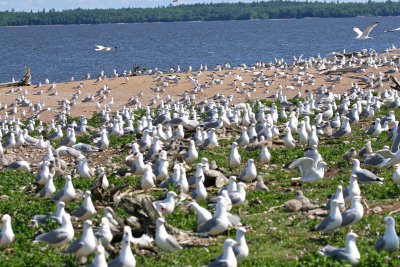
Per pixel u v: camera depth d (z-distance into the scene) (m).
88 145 29.42
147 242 16.00
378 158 22.45
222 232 16.91
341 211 17.59
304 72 63.72
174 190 20.75
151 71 73.12
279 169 24.64
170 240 15.24
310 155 23.77
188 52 127.56
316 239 16.00
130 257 13.99
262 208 19.20
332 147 28.22
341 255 13.91
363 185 20.97
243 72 68.31
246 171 21.92
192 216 18.16
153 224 16.61
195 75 64.75
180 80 61.97
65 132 37.59
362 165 24.00
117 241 16.45
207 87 57.44
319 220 17.41
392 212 17.73
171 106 48.25
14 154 31.91
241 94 53.41
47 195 21.34
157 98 53.00
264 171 24.38
